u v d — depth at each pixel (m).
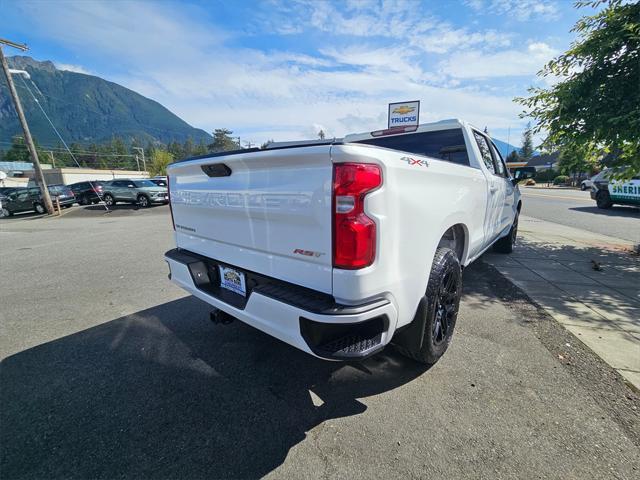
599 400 2.10
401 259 1.86
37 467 1.71
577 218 10.95
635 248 6.18
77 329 3.32
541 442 1.78
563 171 6.88
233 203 2.17
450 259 2.42
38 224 13.47
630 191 12.33
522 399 2.13
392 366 2.54
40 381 2.47
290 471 1.66
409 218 1.87
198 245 2.69
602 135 5.25
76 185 21.33
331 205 1.62
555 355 2.62
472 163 3.43
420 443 1.80
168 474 1.66
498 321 3.23
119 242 8.25
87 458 1.77
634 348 2.71
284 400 2.20
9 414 2.12
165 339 3.08
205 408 2.14
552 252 6.11
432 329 2.32
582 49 5.33
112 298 4.18
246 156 1.94
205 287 2.56
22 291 4.51
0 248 7.94
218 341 3.03
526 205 15.49
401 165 1.79
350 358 1.67
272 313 1.86
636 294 3.92
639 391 2.18
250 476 1.64
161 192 18.72
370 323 1.81
